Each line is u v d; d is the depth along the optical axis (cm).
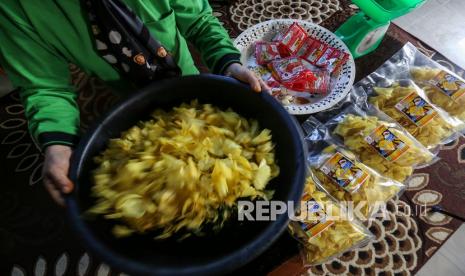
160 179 51
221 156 55
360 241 74
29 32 60
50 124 59
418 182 89
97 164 53
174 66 70
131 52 63
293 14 111
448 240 86
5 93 110
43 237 85
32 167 96
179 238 49
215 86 58
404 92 89
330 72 89
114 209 49
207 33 73
